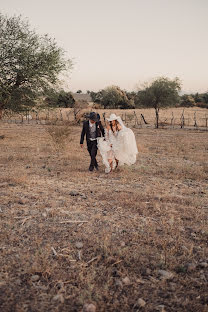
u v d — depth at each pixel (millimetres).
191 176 7438
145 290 2598
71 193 5480
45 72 16766
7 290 2535
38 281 2688
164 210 4629
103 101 74312
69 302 2406
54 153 11258
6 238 3543
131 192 5746
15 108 17766
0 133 20047
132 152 7391
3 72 15953
